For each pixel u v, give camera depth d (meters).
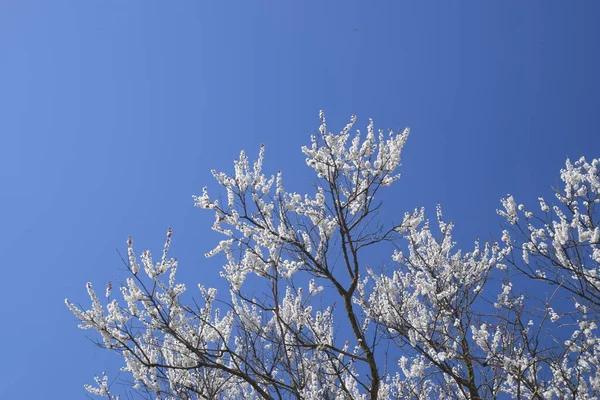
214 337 7.01
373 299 8.33
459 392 7.73
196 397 6.91
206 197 7.35
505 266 8.13
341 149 7.37
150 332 7.02
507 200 8.18
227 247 7.21
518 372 6.96
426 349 7.74
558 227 7.51
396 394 8.06
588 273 7.45
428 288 8.29
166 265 6.81
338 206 6.95
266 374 6.61
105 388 7.05
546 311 7.21
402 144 7.24
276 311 6.57
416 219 7.18
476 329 7.95
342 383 6.61
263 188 7.36
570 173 8.04
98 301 6.62
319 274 6.93
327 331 7.46
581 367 7.43
